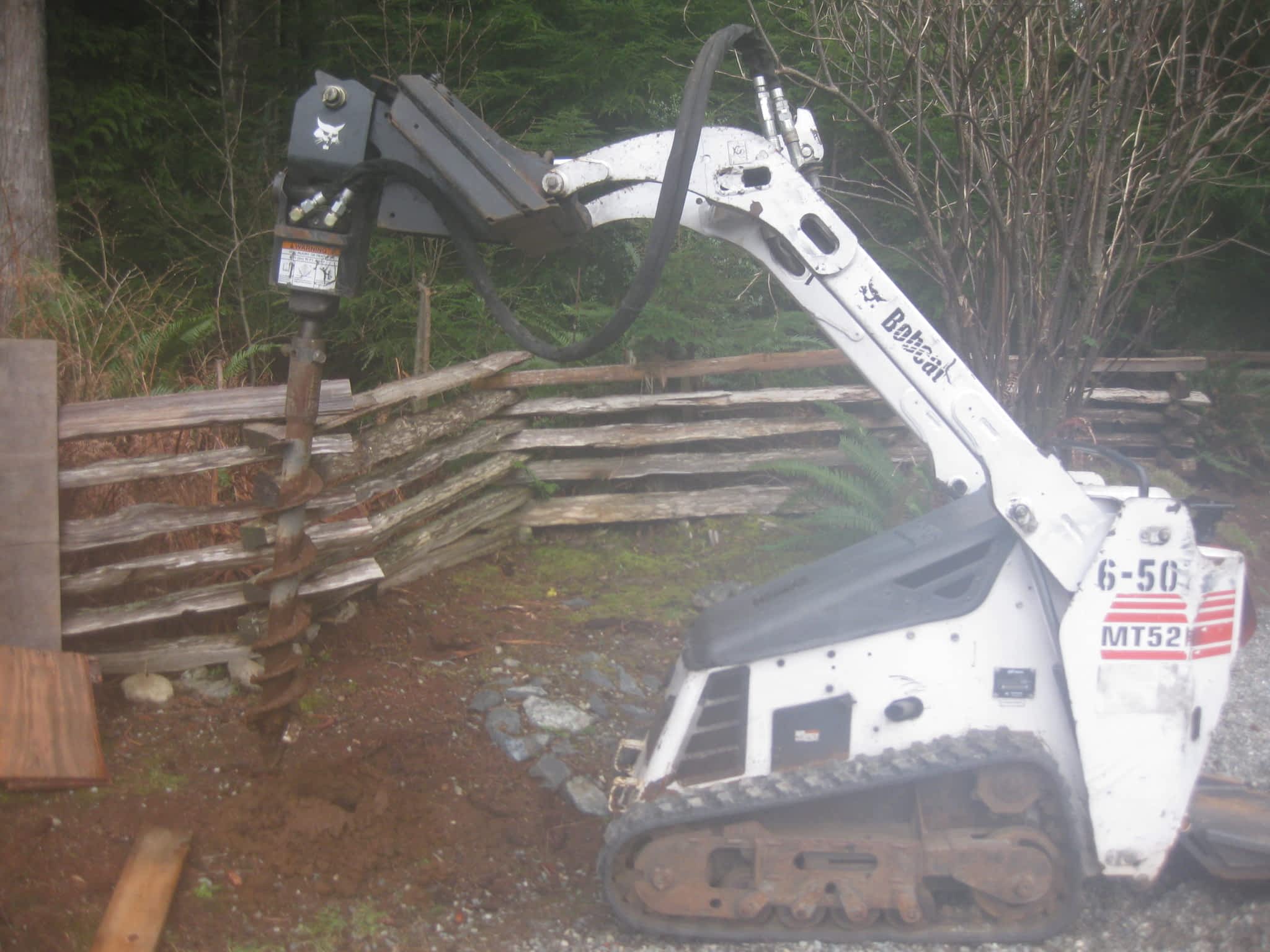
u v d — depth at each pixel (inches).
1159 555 123.3
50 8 382.3
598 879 145.7
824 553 245.4
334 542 186.2
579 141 326.0
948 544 133.1
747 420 264.2
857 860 127.8
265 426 172.1
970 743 126.3
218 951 124.3
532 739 173.8
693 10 349.4
